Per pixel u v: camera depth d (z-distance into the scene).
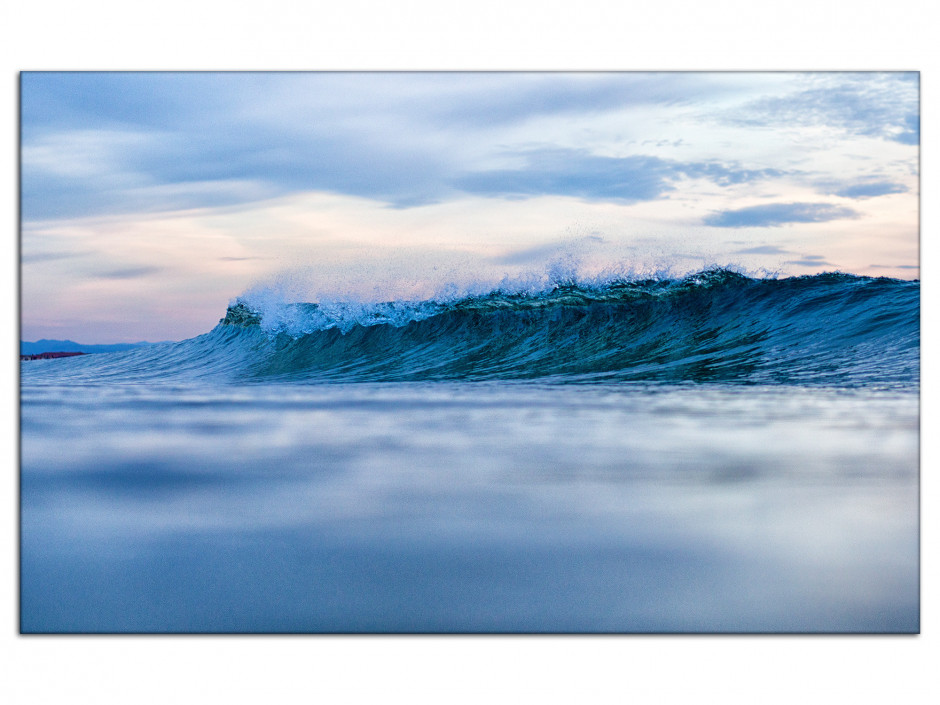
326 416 5.97
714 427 5.27
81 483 4.04
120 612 2.78
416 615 2.66
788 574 2.91
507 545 3.16
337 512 3.54
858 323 8.46
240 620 2.71
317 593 2.81
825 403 6.18
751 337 8.89
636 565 2.96
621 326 9.43
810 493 3.77
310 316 9.70
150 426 5.58
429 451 4.66
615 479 4.00
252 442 4.96
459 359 9.71
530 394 7.13
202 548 3.15
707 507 3.58
